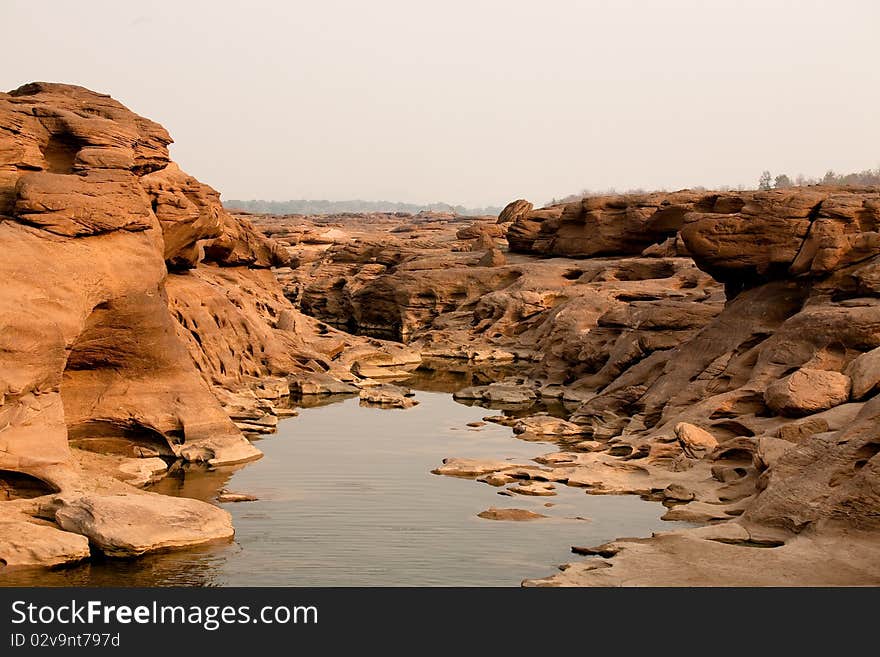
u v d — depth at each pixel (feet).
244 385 101.91
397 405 101.50
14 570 46.09
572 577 44.16
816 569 43.91
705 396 78.64
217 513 53.06
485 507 59.52
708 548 46.80
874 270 75.46
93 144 71.31
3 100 72.13
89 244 64.49
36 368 56.03
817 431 61.16
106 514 49.88
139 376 70.64
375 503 60.08
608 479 66.08
